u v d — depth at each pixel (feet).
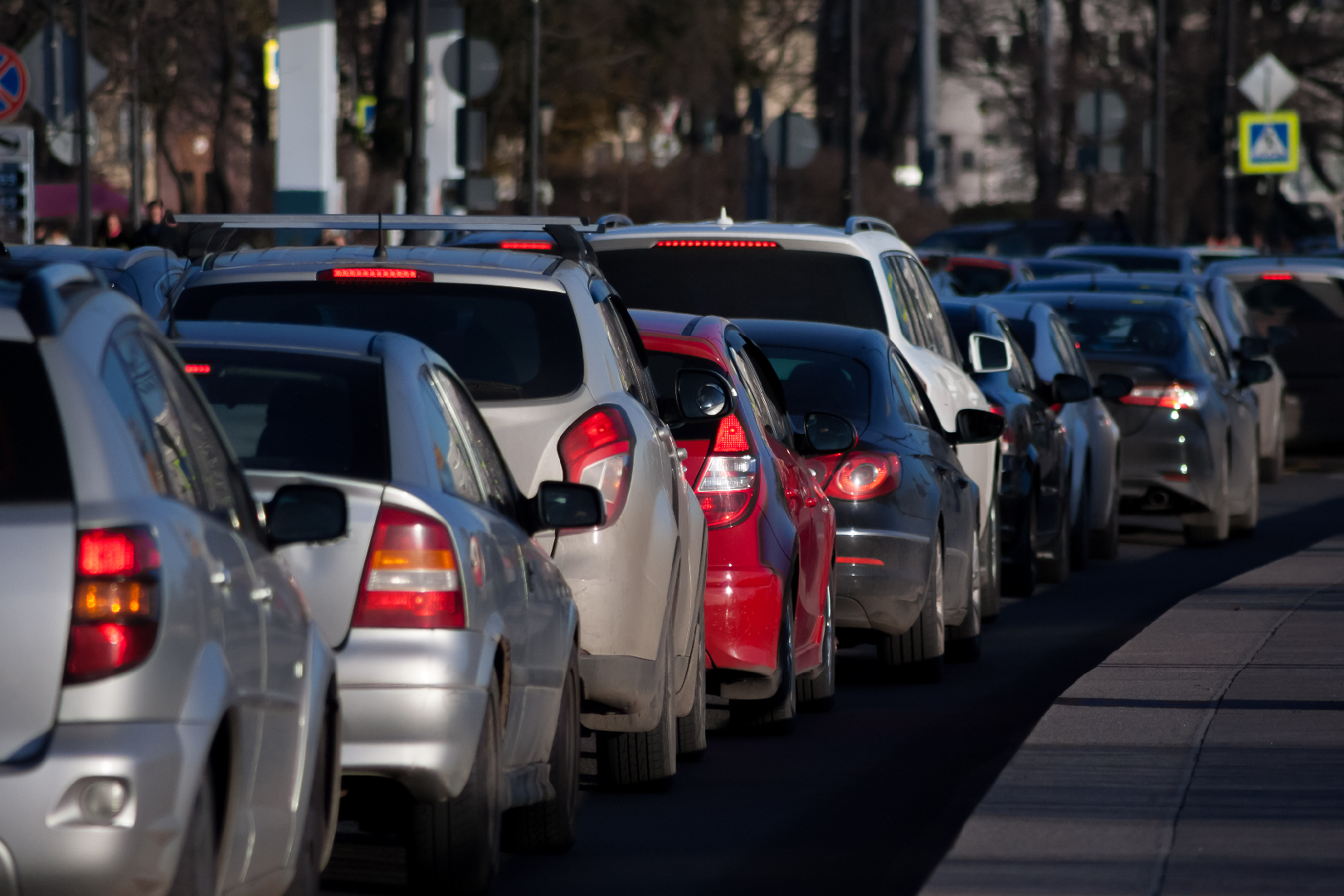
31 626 45.68
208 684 47.44
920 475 118.01
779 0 634.84
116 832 45.27
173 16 485.56
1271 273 292.40
